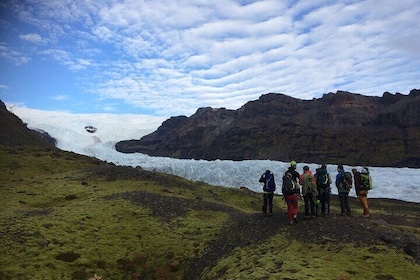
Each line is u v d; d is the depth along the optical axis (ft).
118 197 109.19
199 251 72.13
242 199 158.61
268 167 389.80
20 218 81.46
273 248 59.06
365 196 76.48
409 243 53.16
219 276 54.34
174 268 66.69
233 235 74.18
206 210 103.81
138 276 64.95
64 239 70.74
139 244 75.36
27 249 63.82
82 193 119.03
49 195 115.14
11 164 175.42
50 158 207.51
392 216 176.96
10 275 54.54
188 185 156.46
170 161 463.42
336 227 63.16
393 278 43.24
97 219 86.02
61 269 60.03
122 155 570.46
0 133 307.17
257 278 45.11
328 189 72.64
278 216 76.23
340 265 47.67
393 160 632.38
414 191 313.53
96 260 65.77
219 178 371.35
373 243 55.57
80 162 207.10
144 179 150.71
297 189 68.80
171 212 98.63
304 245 57.82
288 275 43.93
